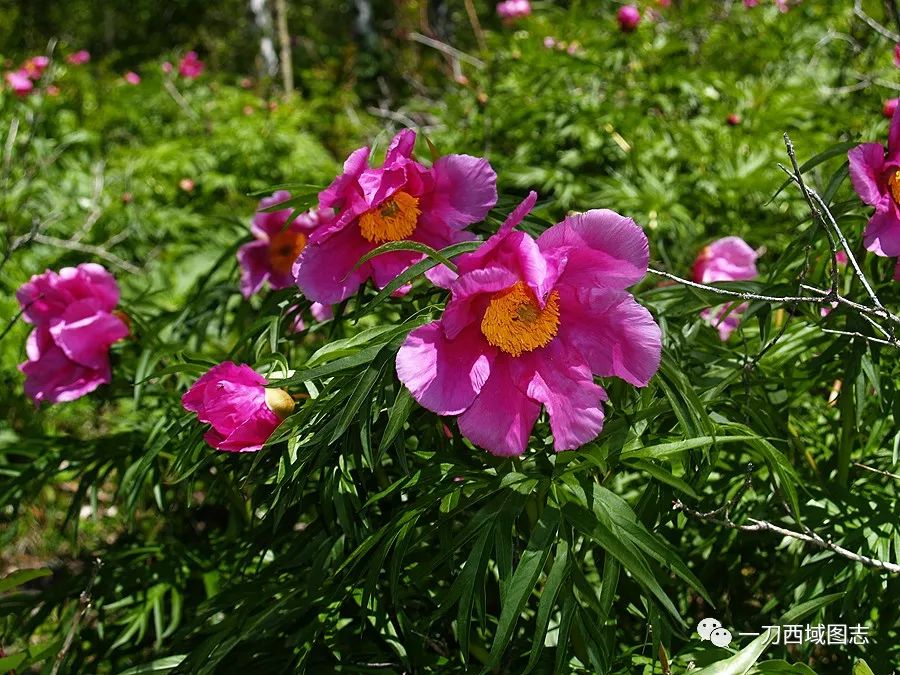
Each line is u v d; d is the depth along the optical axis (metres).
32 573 0.41
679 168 0.82
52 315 0.49
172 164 1.33
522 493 0.34
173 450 0.48
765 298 0.36
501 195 0.42
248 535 0.50
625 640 0.45
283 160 1.43
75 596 0.50
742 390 0.43
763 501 0.43
